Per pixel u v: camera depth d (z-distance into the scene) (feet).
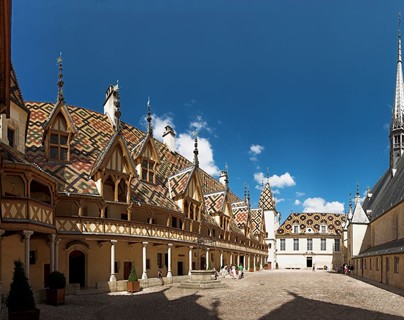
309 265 298.56
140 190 108.88
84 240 88.74
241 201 238.68
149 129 121.70
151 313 56.08
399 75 216.95
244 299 72.84
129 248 101.86
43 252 81.25
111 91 128.67
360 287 103.45
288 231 305.73
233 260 181.78
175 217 119.96
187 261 131.34
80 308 60.75
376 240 174.19
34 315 45.47
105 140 115.03
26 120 81.87
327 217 310.86
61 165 92.48
